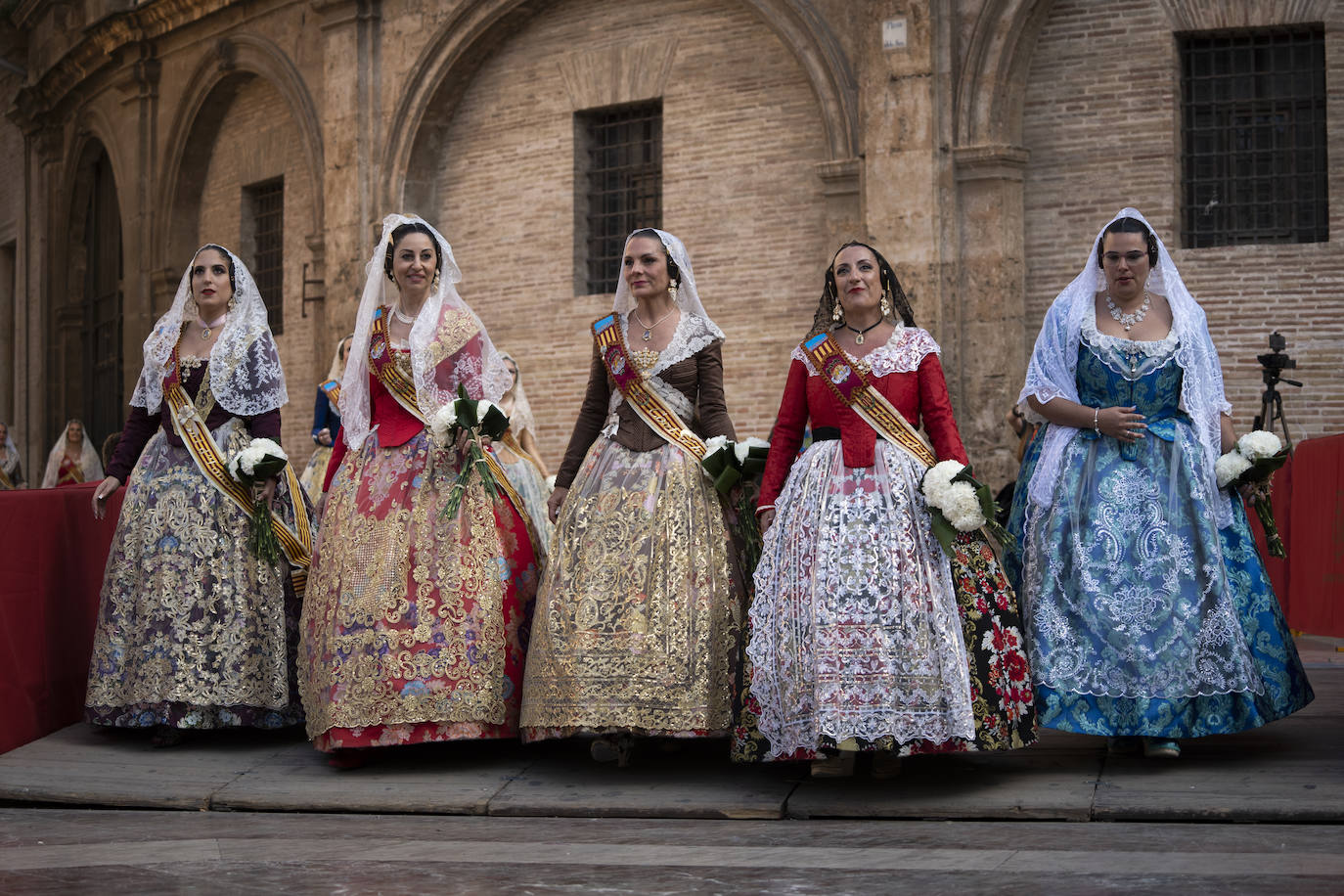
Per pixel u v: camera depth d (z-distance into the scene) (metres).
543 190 14.62
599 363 5.22
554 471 14.41
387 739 4.93
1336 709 5.49
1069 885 3.21
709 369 5.05
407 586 5.04
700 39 13.59
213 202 18.44
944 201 11.96
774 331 13.10
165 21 18.20
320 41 15.95
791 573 4.52
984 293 11.88
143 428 5.91
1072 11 11.91
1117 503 4.70
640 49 13.95
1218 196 11.73
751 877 3.39
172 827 4.34
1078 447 4.81
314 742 5.13
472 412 5.09
